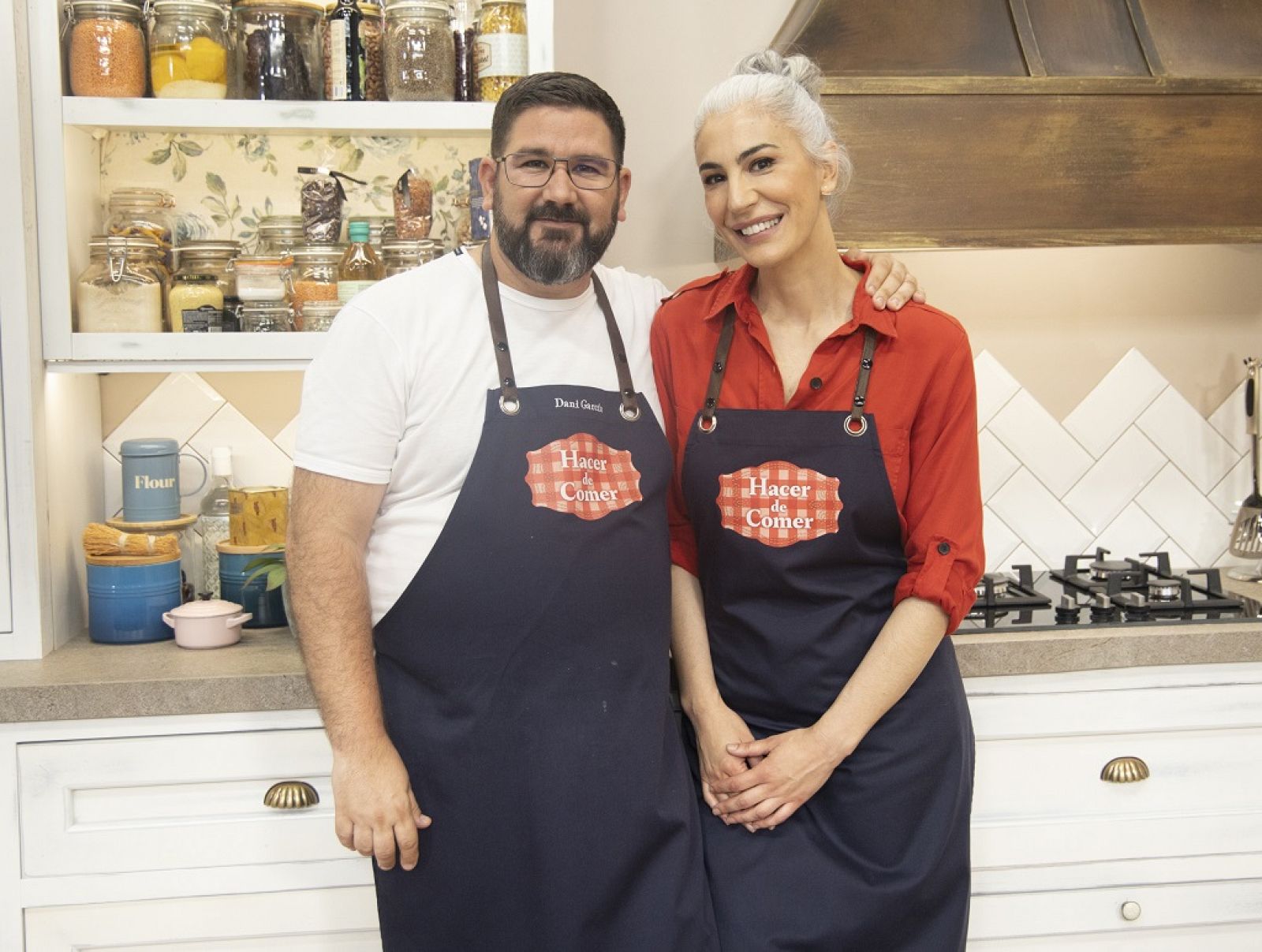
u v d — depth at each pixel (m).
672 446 1.78
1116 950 2.13
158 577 2.14
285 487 2.36
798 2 2.28
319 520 1.54
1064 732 2.07
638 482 1.64
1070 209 2.16
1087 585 2.41
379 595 1.60
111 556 2.13
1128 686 2.08
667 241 2.55
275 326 2.16
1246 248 2.64
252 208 2.36
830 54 2.13
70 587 2.20
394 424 1.57
